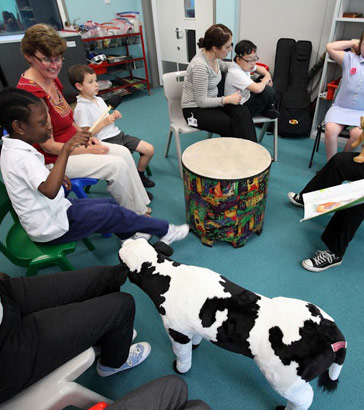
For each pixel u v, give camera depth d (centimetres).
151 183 232
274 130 245
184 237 179
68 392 78
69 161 168
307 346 75
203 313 85
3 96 104
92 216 140
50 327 81
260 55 340
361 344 121
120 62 407
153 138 312
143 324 136
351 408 103
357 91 212
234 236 166
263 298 87
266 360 77
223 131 220
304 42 286
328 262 153
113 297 94
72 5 374
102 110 204
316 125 285
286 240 176
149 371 118
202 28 392
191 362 119
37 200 120
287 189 220
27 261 126
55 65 152
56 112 167
